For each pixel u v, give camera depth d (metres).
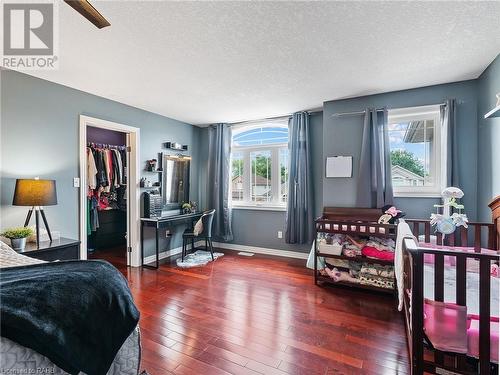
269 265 3.81
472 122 2.71
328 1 1.54
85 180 3.07
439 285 1.40
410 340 1.55
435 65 2.38
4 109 2.44
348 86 2.90
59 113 2.84
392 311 2.43
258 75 2.61
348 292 2.86
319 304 2.57
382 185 3.06
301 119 3.90
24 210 2.57
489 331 1.28
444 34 1.88
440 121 2.87
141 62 2.32
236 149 4.77
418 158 3.08
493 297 1.57
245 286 3.03
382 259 2.69
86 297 1.11
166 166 4.27
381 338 1.99
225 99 3.36
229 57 2.23
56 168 2.82
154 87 2.94
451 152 2.70
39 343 0.90
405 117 3.09
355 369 1.65
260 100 3.40
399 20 1.72
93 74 2.58
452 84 2.79
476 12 1.63
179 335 2.03
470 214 2.71
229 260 4.07
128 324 1.19
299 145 3.96
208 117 4.29
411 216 3.05
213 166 4.75
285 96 3.24
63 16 1.66
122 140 5.18
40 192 2.35
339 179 3.38
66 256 2.51
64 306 1.02
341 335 2.04
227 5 1.57
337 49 2.09
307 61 2.30
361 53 2.16
